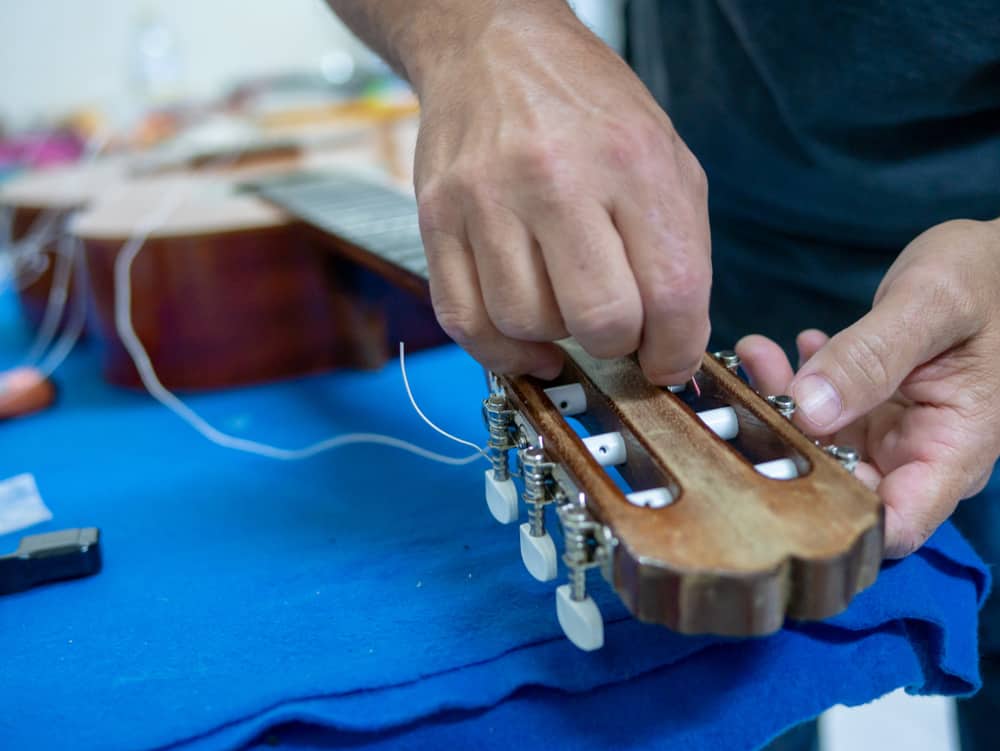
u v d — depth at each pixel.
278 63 2.22
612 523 0.35
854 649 0.47
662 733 0.44
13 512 0.71
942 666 0.49
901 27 0.64
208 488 0.73
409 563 0.58
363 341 0.96
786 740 0.71
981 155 0.68
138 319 0.93
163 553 0.63
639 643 0.46
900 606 0.48
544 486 0.44
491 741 0.43
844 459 0.40
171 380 0.95
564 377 0.52
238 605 0.55
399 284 0.75
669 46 0.83
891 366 0.48
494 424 0.49
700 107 0.81
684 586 0.33
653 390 0.48
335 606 0.53
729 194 0.84
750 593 0.32
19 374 0.97
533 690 0.45
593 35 0.48
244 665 0.48
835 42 0.67
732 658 0.47
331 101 1.85
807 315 0.83
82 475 0.77
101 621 0.55
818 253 0.81
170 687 0.47
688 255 0.41
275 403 0.91
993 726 0.81
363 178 1.20
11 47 2.00
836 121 0.71
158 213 1.01
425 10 0.52
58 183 1.27
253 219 0.95
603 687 0.45
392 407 0.87
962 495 0.51
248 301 0.93
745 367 0.62
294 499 0.70
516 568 0.55
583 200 0.40
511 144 0.42
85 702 0.47
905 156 0.70
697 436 0.43
